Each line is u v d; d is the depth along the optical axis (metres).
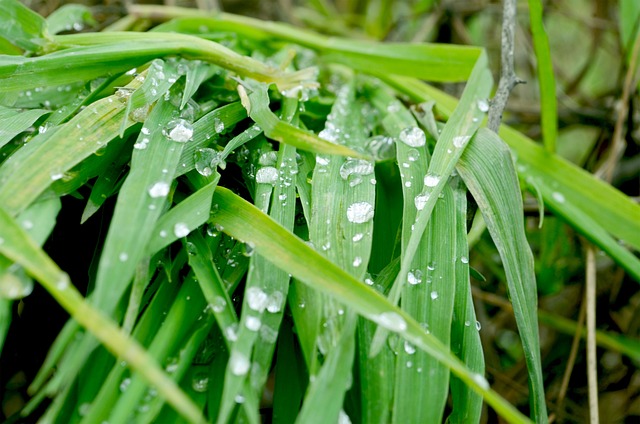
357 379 0.21
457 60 0.28
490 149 0.24
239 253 0.22
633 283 0.30
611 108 0.32
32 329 0.24
